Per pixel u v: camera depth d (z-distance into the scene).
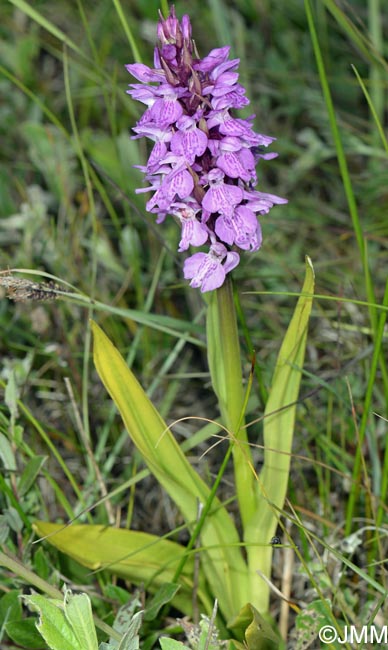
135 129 1.54
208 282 1.55
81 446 2.56
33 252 3.05
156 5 4.03
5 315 3.02
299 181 3.58
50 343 2.73
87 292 2.87
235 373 1.67
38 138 3.22
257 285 3.00
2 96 3.83
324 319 2.81
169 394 2.64
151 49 3.97
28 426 2.55
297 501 2.22
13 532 2.11
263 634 1.60
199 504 1.77
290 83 3.79
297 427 2.42
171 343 2.97
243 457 1.75
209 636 1.48
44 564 1.93
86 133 3.11
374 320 2.01
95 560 1.80
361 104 3.88
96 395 2.70
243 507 1.80
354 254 3.06
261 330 2.97
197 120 1.50
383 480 1.95
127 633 1.41
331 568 2.03
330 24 4.00
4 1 4.22
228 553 1.84
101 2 4.12
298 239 3.19
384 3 4.00
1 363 2.87
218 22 2.88
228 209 1.50
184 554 1.72
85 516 2.23
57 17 4.17
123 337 2.93
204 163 1.55
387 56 3.49
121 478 2.47
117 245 3.37
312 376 2.04
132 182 3.02
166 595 1.77
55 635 1.35
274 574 2.15
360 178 3.41
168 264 3.09
